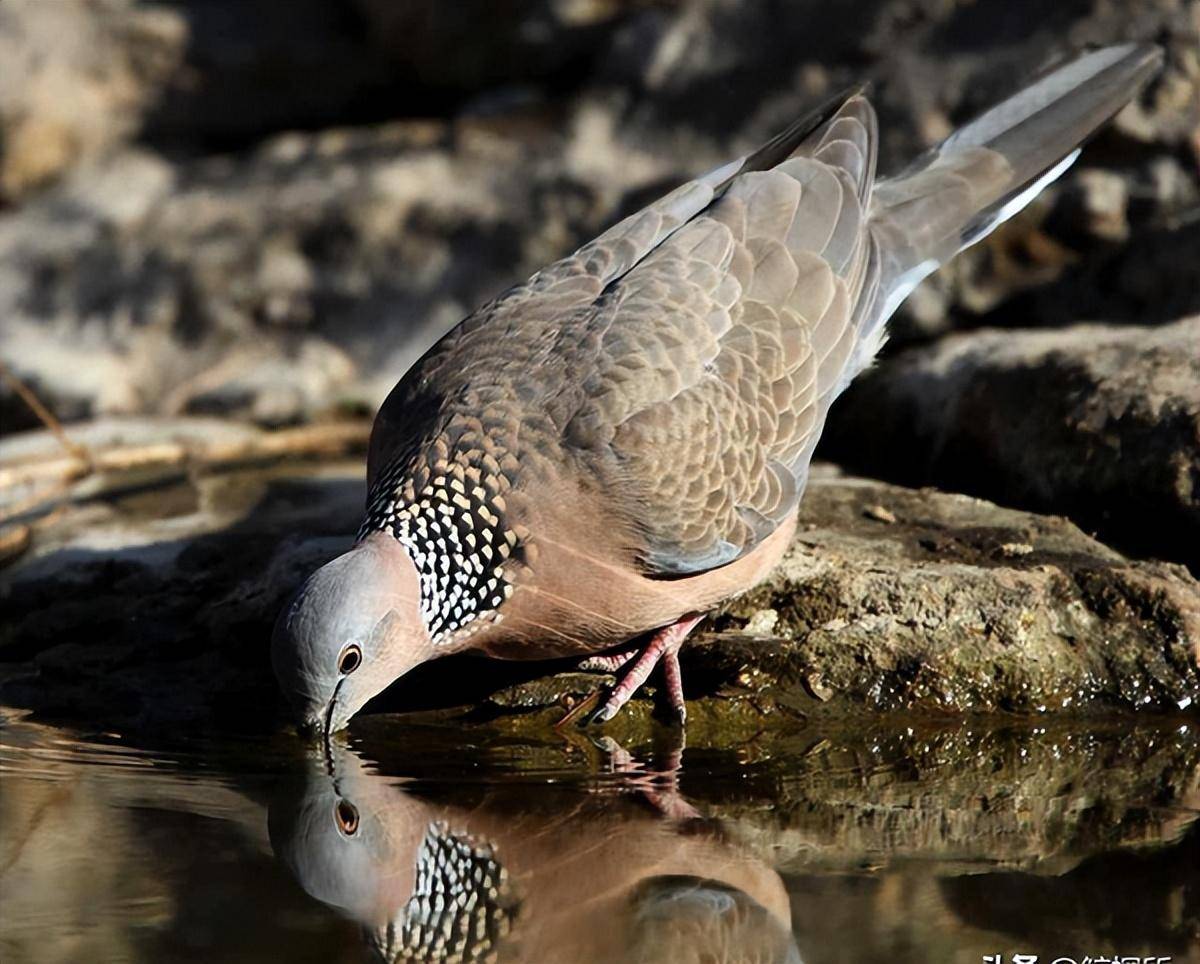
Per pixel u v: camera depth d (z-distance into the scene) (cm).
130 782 873
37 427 1571
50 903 720
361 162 1698
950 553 1089
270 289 1611
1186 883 766
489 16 1741
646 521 933
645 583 950
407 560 913
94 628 1088
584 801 863
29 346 1598
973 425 1252
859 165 1125
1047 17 1536
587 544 931
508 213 1609
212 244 1639
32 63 1745
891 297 1116
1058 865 786
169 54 1791
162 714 982
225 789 867
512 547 923
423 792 868
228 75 1806
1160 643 1023
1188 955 693
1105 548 1102
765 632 1025
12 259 1669
